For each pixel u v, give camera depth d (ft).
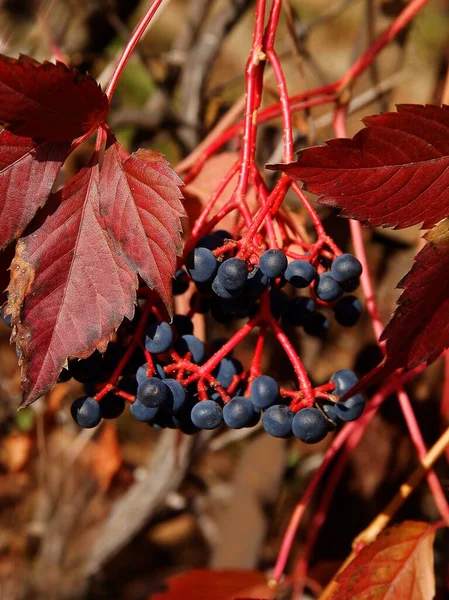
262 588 1.14
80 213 0.84
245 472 1.74
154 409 0.84
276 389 0.83
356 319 0.90
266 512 1.70
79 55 1.55
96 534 1.82
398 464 1.56
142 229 0.82
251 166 0.89
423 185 0.81
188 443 1.60
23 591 1.83
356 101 1.44
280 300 0.87
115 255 0.83
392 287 1.55
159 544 2.14
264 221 0.87
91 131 0.84
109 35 1.58
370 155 0.80
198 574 1.13
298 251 0.95
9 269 0.85
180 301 1.07
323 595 1.05
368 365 1.56
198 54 1.55
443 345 0.83
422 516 1.56
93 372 0.87
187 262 0.84
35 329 0.83
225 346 0.85
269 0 1.60
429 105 0.80
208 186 1.09
